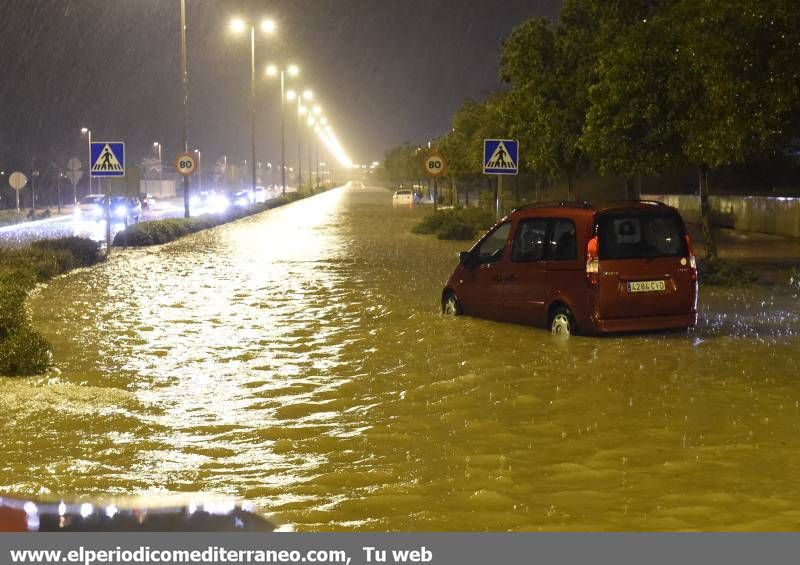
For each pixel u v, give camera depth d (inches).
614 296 1055.6
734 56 1419.8
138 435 703.7
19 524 341.1
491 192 4788.4
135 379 898.1
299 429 717.3
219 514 373.4
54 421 742.5
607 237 1063.6
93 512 359.6
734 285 1606.8
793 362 941.8
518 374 894.4
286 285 1689.2
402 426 723.4
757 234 3056.1
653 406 772.0
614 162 1831.9
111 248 2728.8
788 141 1764.3
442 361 963.3
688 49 1557.6
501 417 744.3
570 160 2534.5
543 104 2470.5
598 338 1077.8
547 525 515.2
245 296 1531.7
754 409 759.7
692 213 3745.1
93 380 892.6
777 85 1391.5
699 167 1817.2
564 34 2481.5
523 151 2650.1
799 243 2623.0
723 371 901.2
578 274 1073.5
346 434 703.1
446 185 6860.2
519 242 1171.3
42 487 579.2
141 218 4832.7
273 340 1107.9
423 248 2598.4
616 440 677.9
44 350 938.7
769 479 588.4
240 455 653.9
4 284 1273.4
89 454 654.5
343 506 548.1
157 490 576.1
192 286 1688.0
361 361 973.2
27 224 4443.9
